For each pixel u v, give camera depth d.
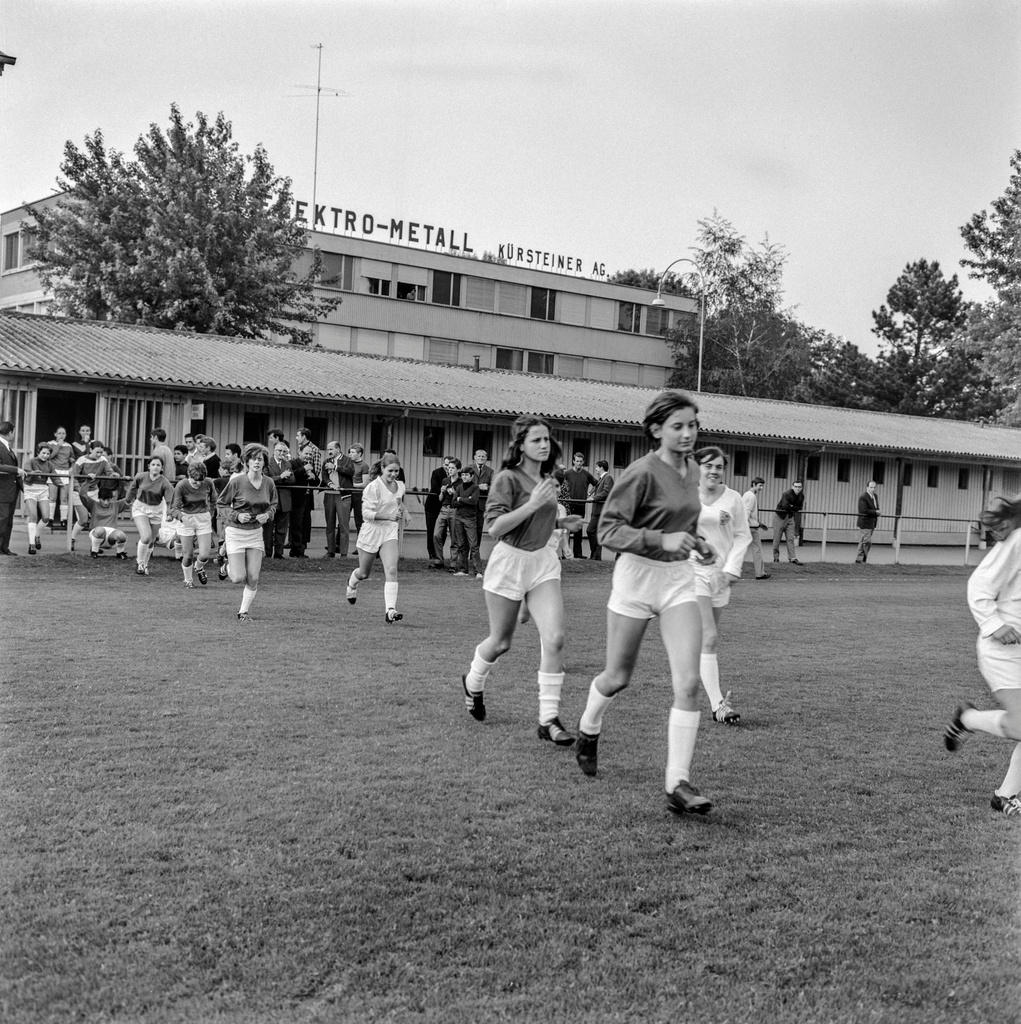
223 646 10.12
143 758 6.11
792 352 61.53
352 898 4.28
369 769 6.03
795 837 5.18
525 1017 3.48
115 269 39.12
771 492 35.66
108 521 17.41
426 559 20.95
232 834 4.93
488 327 58.19
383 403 26.42
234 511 11.92
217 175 42.03
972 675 10.21
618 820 5.31
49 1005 3.48
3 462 16.97
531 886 4.47
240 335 41.03
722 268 61.31
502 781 5.89
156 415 23.67
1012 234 46.22
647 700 8.36
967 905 4.45
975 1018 3.57
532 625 12.67
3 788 5.50
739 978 3.79
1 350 22.59
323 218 54.50
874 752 6.93
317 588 15.97
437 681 8.73
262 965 3.75
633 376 63.78
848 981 3.78
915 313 68.25
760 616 14.91
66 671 8.55
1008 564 5.75
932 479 40.31
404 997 3.57
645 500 5.64
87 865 4.54
